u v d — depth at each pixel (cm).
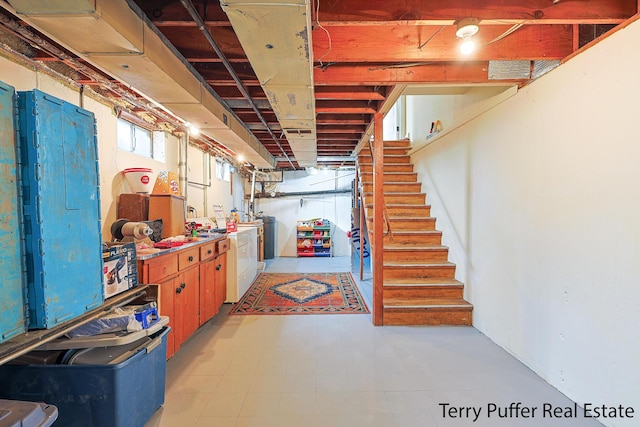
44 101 123
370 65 237
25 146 119
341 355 252
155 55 173
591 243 179
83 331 155
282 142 496
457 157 352
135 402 160
